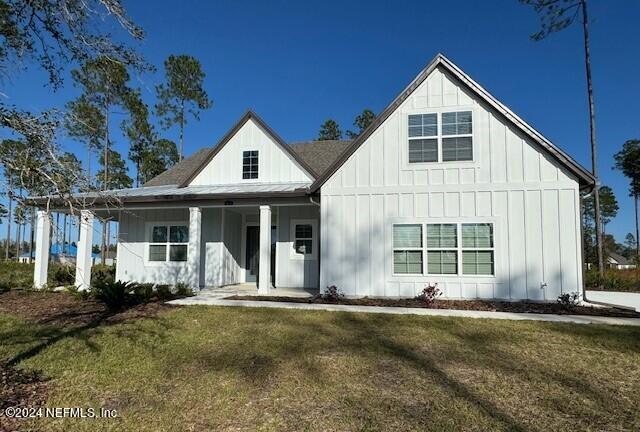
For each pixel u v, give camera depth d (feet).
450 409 14.64
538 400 15.42
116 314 31.42
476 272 37.17
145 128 103.65
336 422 13.73
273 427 13.44
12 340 24.02
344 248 40.11
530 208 36.40
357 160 40.45
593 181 35.40
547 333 25.09
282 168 51.88
